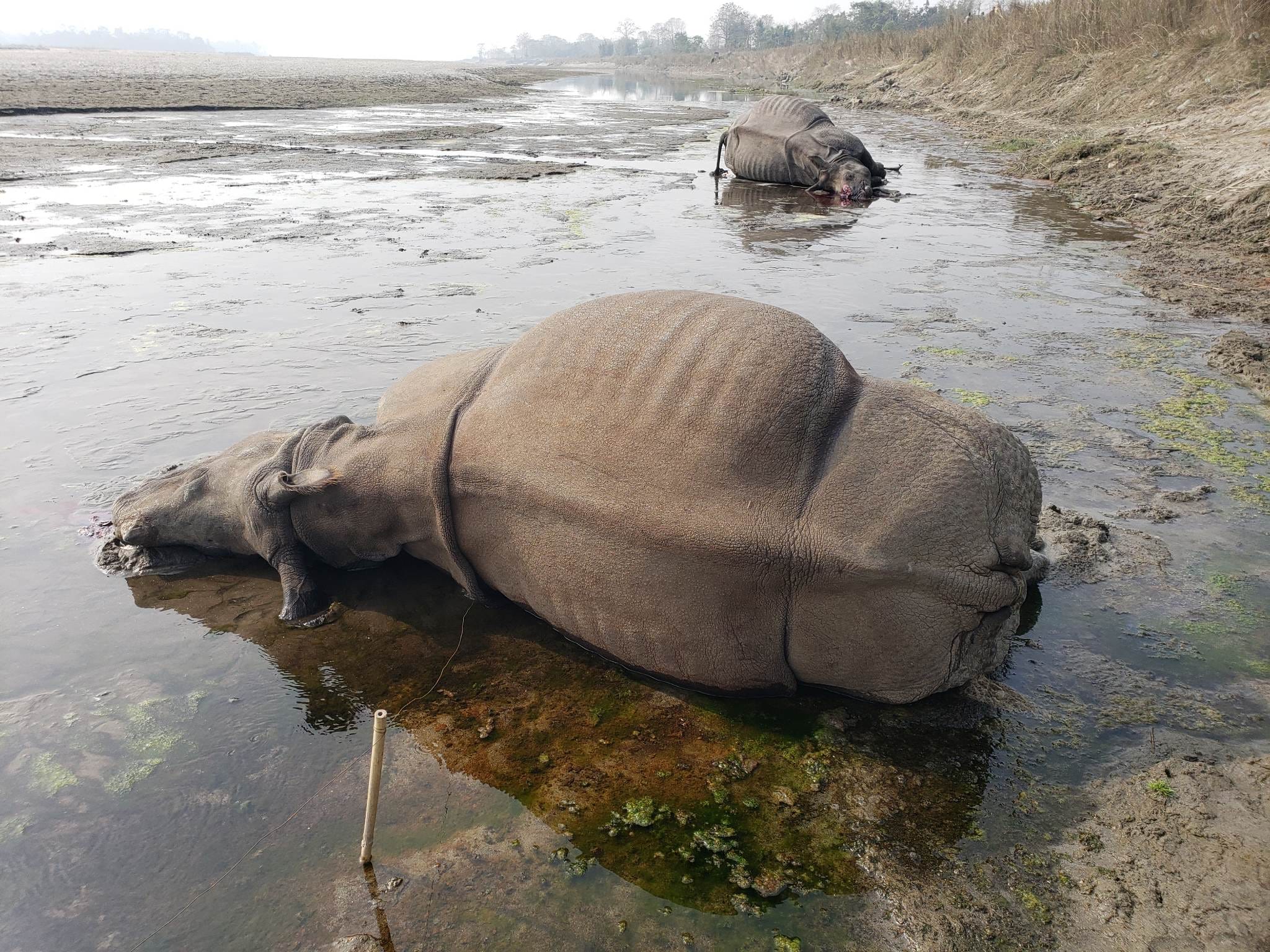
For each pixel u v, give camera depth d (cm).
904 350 677
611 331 345
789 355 315
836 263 941
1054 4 2391
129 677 361
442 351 670
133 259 930
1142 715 327
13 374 624
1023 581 316
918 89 3070
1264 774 290
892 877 267
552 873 271
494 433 358
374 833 284
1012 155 1770
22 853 280
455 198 1309
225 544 440
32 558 435
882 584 301
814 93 3956
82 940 253
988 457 305
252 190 1355
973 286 849
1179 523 445
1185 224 1068
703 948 247
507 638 386
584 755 321
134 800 300
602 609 341
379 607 409
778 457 308
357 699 351
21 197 1260
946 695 341
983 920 251
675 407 319
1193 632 369
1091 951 241
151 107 2742
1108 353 670
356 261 933
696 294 355
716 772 312
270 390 599
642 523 317
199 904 263
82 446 528
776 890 265
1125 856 267
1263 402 583
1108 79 1872
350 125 2445
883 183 1486
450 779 310
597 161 1775
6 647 376
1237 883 252
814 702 346
